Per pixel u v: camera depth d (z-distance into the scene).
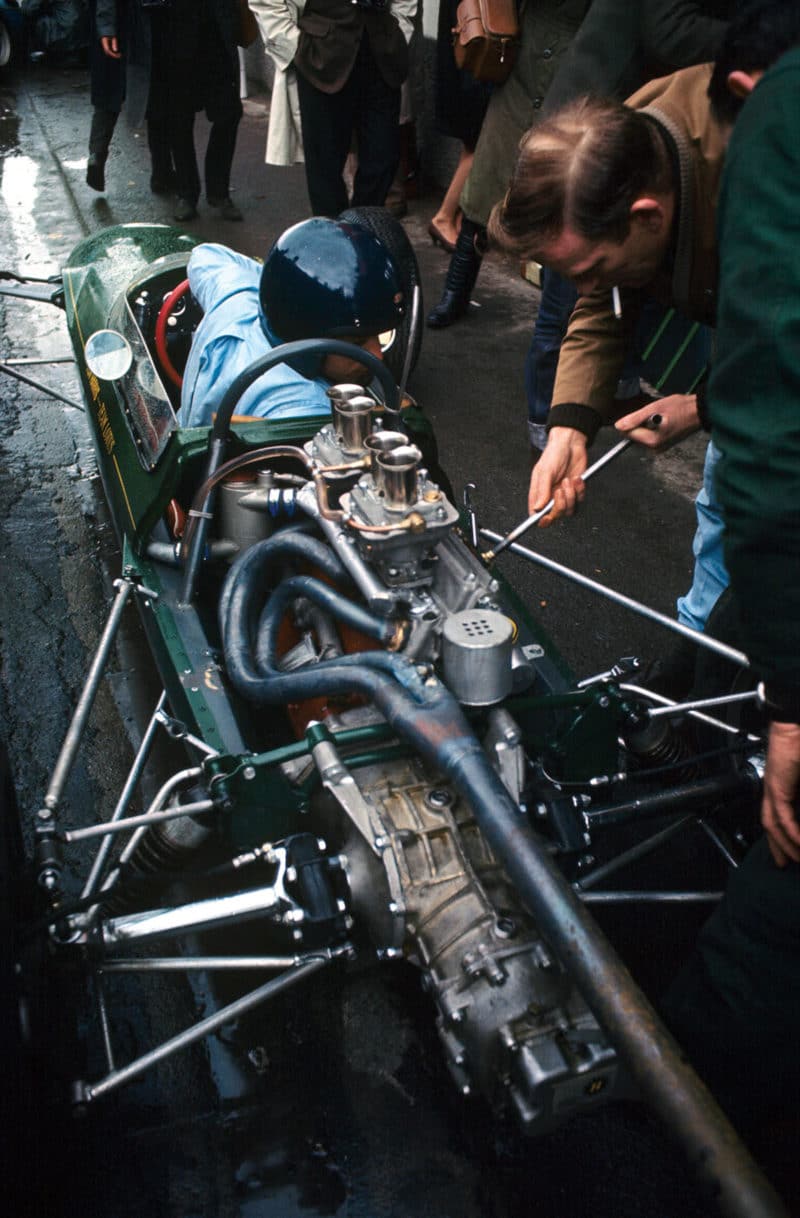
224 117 6.66
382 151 5.44
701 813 2.56
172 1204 2.13
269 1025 2.46
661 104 2.05
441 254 6.62
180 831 2.32
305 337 2.62
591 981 1.50
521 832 1.68
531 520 2.59
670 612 3.76
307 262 2.57
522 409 5.01
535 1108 1.69
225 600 2.36
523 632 2.48
